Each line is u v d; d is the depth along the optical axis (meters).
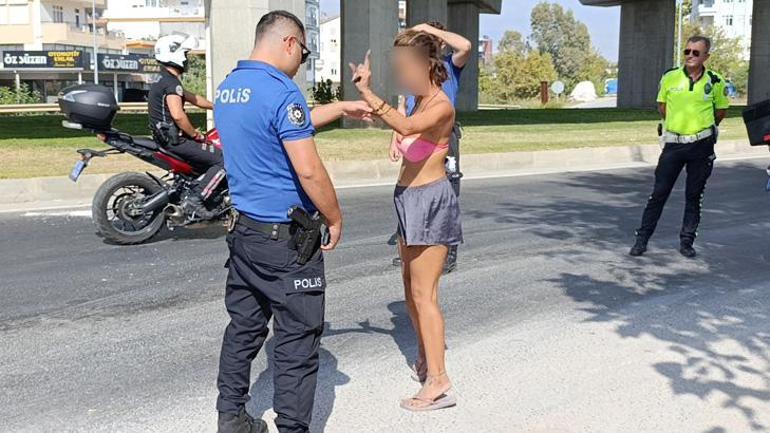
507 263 7.89
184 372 5.02
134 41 82.00
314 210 3.74
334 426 4.26
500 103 71.19
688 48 7.81
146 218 8.59
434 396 4.45
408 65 4.22
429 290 4.45
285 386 3.73
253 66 3.67
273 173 3.62
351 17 22.89
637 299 6.61
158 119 8.21
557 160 16.77
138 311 6.26
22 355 5.29
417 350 5.42
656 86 41.50
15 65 66.19
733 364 5.12
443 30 5.22
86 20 78.06
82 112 7.95
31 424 4.28
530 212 10.86
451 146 6.62
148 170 12.79
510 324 5.95
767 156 18.44
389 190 12.70
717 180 14.21
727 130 23.48
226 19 18.39
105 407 4.50
